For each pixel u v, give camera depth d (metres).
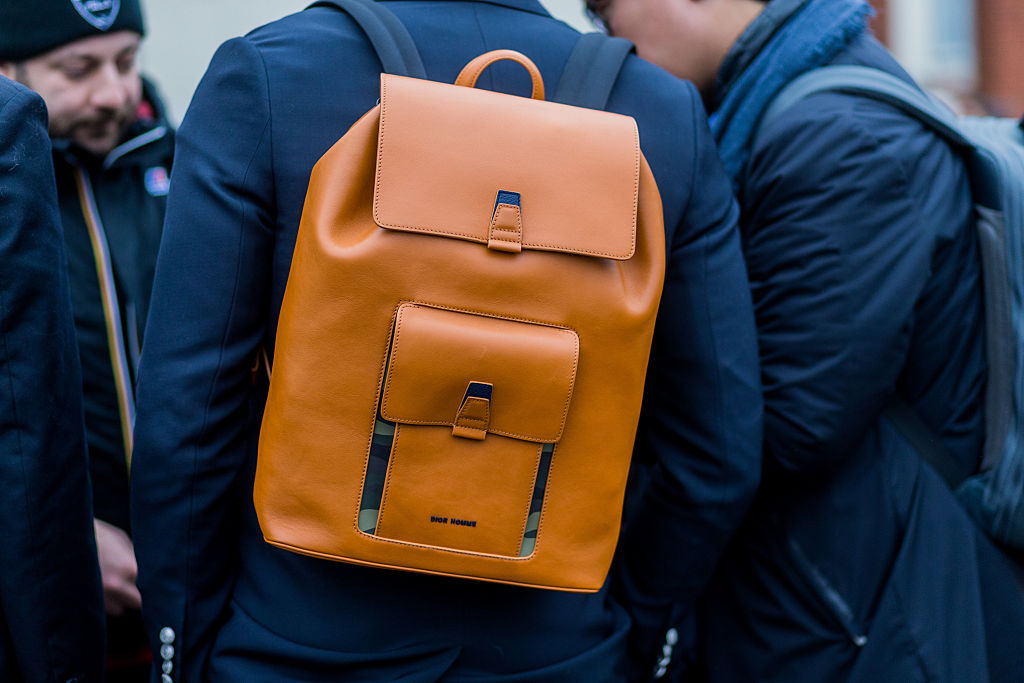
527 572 1.15
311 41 1.19
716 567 1.70
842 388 1.44
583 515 1.16
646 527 1.43
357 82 1.18
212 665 1.23
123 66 1.88
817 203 1.44
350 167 1.09
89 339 1.90
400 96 1.08
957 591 1.49
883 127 1.46
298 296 1.09
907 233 1.44
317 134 1.17
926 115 1.50
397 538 1.12
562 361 1.09
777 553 1.59
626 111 1.26
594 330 1.12
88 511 1.31
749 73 1.58
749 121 1.58
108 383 1.91
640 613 1.45
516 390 1.09
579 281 1.11
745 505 1.39
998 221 1.53
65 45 1.76
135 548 1.22
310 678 1.20
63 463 1.24
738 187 1.59
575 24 4.39
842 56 1.58
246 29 4.42
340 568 1.20
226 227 1.15
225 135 1.16
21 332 1.17
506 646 1.22
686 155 1.28
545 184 1.10
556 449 1.14
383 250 1.07
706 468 1.35
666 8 1.63
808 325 1.45
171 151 2.04
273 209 1.18
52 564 1.23
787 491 1.58
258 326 1.21
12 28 1.74
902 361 1.47
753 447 1.36
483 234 1.08
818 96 1.50
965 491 1.57
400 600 1.20
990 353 1.57
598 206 1.10
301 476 1.11
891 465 1.54
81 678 1.31
